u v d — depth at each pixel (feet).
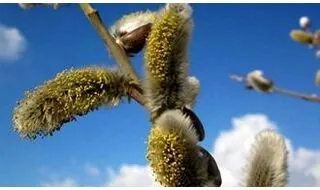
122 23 0.56
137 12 0.57
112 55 0.53
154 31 0.52
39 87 0.53
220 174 0.49
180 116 0.48
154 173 0.48
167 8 0.52
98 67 0.53
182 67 0.51
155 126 0.49
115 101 0.52
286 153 0.47
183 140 0.47
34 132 0.53
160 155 0.48
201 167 0.48
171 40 0.51
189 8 0.52
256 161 0.47
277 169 0.46
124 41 0.55
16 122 0.53
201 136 0.50
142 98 0.52
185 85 0.51
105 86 0.52
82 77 0.52
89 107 0.52
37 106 0.52
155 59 0.51
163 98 0.51
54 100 0.52
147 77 0.52
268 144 0.47
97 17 0.53
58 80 0.53
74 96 0.52
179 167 0.47
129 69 0.53
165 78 0.51
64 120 0.53
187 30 0.51
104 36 0.53
